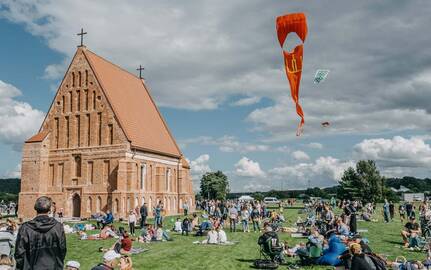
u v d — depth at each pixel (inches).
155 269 807.1
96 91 2425.0
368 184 4065.0
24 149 2425.0
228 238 1369.3
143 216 1614.2
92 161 2367.1
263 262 829.2
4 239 635.5
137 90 3065.9
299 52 600.4
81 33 2527.1
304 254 840.9
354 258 465.7
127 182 2271.2
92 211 2300.7
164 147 2787.9
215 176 6653.5
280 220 1886.1
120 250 922.1
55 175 2432.3
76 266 446.9
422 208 1828.2
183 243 1250.0
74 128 2452.0
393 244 1167.6
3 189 6235.2
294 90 607.2
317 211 2049.7
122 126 2324.1
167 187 2819.9
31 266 315.9
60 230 331.3
